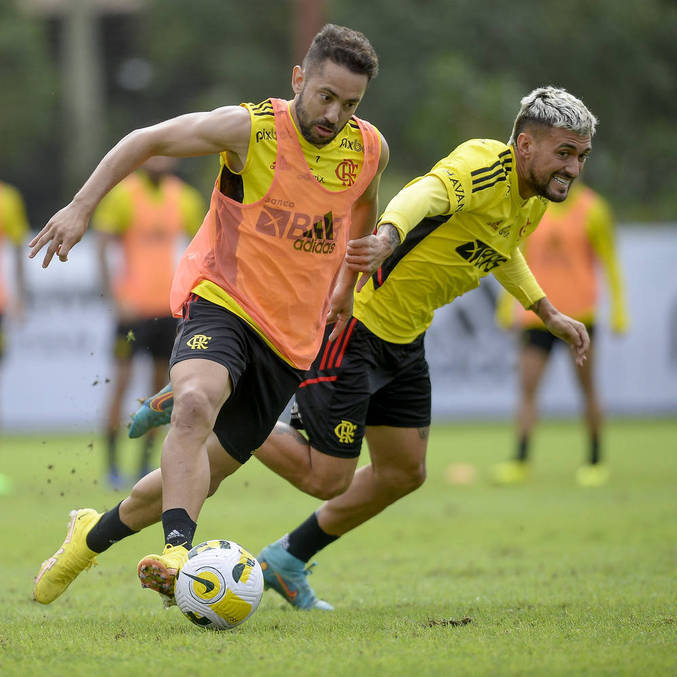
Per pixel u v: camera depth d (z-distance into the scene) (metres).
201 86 111.31
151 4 113.56
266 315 14.67
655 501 30.67
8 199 39.81
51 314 54.91
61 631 14.02
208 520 27.41
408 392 17.38
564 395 58.62
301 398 16.89
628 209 83.31
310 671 11.29
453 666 11.52
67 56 107.31
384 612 15.68
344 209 14.88
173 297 15.11
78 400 55.25
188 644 12.77
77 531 15.48
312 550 17.22
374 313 16.83
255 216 14.48
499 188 16.02
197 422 13.70
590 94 101.81
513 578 19.02
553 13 101.75
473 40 98.50
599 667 11.44
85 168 101.31
